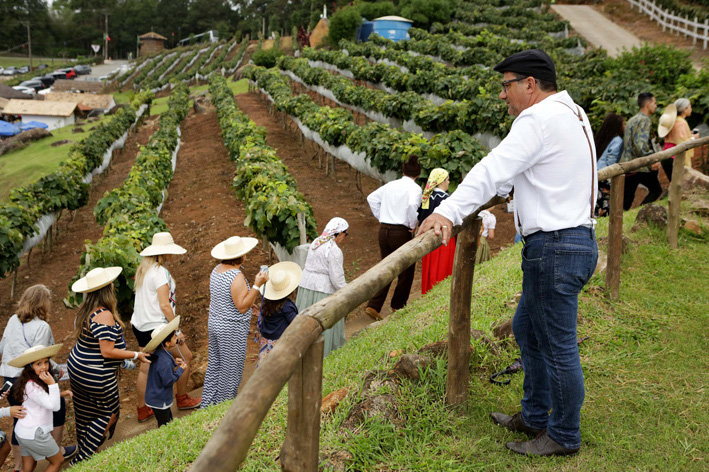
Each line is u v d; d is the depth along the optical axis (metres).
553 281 2.19
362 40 51.41
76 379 4.85
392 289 8.42
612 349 3.49
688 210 5.68
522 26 46.62
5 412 4.77
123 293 7.72
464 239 2.71
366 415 2.83
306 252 7.78
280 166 12.72
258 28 132.00
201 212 14.45
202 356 7.16
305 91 33.19
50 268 13.16
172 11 176.12
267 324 5.16
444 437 2.72
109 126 26.41
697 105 9.71
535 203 2.18
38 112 51.78
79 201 15.89
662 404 2.89
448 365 2.89
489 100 12.39
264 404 1.16
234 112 24.62
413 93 16.17
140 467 3.19
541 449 2.50
